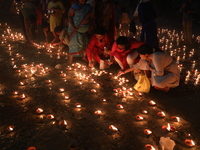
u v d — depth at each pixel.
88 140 3.09
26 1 9.69
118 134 3.26
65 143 3.01
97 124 3.50
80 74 5.62
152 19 7.05
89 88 4.89
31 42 9.02
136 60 5.39
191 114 3.88
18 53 7.48
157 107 4.11
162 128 3.43
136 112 3.91
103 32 5.70
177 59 7.29
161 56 4.25
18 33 10.72
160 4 19.59
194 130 3.42
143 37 7.38
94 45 6.13
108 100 4.34
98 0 6.68
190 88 4.99
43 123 3.46
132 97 4.50
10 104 4.00
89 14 6.14
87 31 6.66
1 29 11.45
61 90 4.65
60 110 3.88
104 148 2.95
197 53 8.27
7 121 3.46
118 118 3.70
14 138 3.06
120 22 11.55
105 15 6.63
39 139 3.07
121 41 5.03
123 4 22.45
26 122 3.46
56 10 8.24
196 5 9.34
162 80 4.46
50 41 9.16
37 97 4.34
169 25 16.28
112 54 5.69
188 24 9.71
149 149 2.92
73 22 6.21
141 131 3.36
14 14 14.45
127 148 2.97
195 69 6.36
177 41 10.45
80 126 3.42
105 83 5.21
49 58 7.09
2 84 4.89
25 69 5.91
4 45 8.42
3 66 6.09
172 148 2.90
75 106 4.04
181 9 9.77
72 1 8.28
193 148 3.01
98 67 6.43
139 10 7.04
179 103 4.28
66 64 6.54
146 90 4.68
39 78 5.34
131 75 5.73
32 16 8.89
